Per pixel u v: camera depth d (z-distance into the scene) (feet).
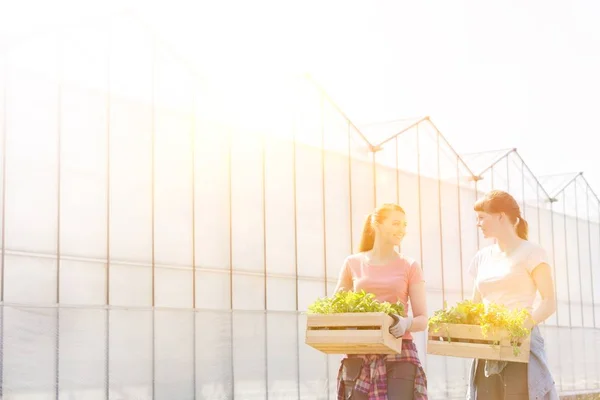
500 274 19.53
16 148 39.17
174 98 47.26
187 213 47.09
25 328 37.93
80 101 42.32
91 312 40.70
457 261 70.95
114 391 41.16
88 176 42.09
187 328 45.57
